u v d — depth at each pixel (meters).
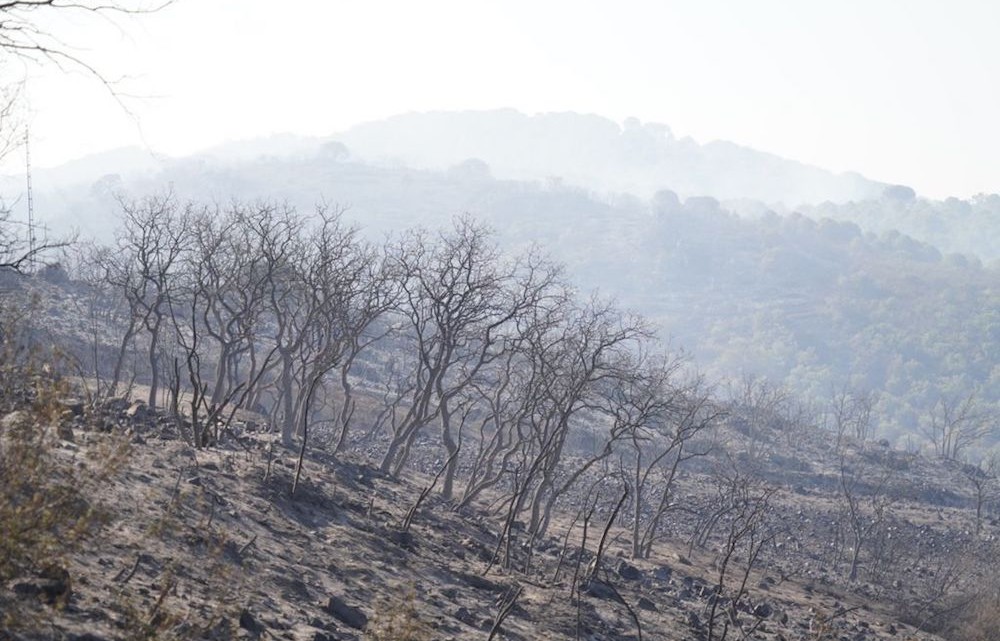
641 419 54.53
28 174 31.92
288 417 49.75
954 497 126.62
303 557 26.97
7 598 13.62
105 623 15.07
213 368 83.75
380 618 22.30
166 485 26.31
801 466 124.38
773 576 68.25
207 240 63.25
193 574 20.38
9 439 13.20
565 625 31.58
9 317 14.78
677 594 47.47
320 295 61.84
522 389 58.53
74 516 14.49
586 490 86.31
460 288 57.56
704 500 92.25
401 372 106.19
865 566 84.81
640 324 64.12
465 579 33.00
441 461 84.31
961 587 79.12
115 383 48.47
